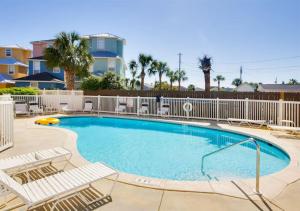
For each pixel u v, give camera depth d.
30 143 7.17
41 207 3.34
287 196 3.72
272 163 6.82
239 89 45.16
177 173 6.05
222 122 12.45
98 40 32.81
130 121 14.33
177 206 3.39
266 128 10.59
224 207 3.37
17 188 3.02
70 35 20.17
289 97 12.31
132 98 15.76
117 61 33.00
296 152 6.52
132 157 7.45
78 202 3.50
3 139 6.40
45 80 27.27
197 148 8.59
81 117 14.91
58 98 16.81
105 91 18.19
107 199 3.60
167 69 37.38
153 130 12.09
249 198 3.65
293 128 9.03
